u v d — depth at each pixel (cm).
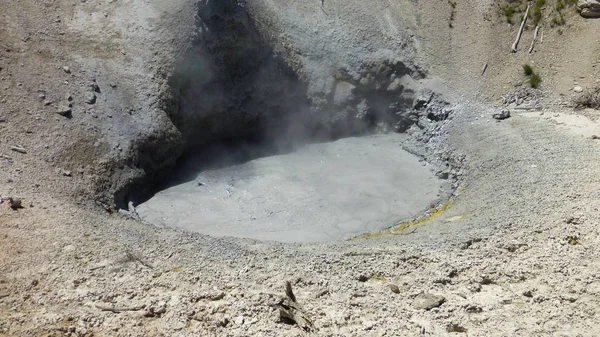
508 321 930
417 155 1864
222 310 920
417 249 1169
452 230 1278
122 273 1034
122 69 1791
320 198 1634
